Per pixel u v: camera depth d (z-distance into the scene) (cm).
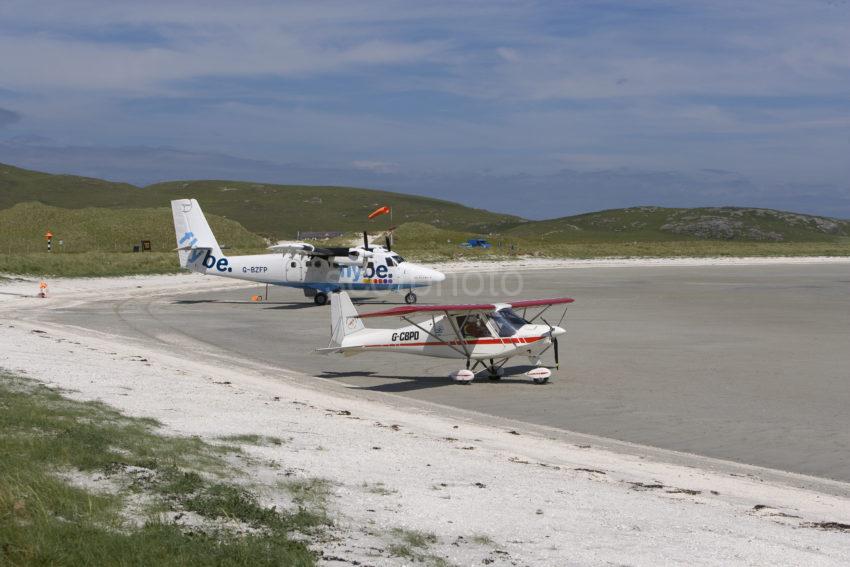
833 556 844
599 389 2067
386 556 746
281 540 749
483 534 849
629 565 773
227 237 10750
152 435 1167
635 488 1140
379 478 1064
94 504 777
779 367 2388
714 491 1166
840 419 1733
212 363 2303
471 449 1343
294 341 2881
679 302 4381
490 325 2170
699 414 1778
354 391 1998
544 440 1508
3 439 991
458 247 9744
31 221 10194
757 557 822
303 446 1237
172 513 796
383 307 4034
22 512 730
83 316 3409
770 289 5322
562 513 959
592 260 8762
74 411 1273
